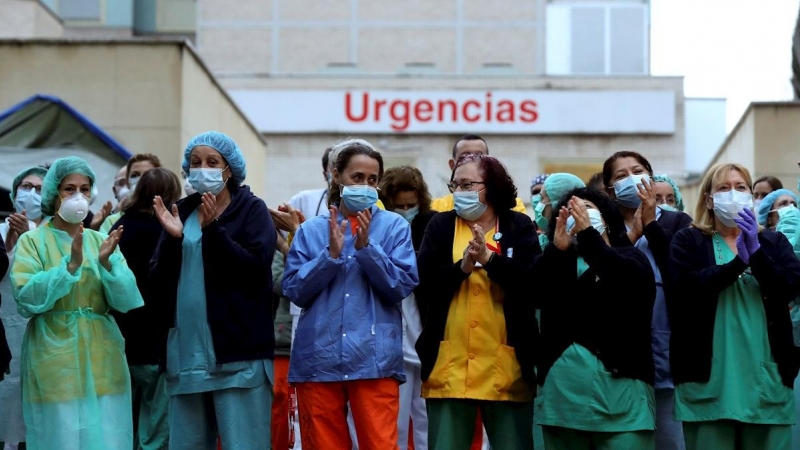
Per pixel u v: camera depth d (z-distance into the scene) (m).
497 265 7.41
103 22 39.50
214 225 7.38
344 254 7.52
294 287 7.45
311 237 7.64
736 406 7.47
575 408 7.32
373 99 34.12
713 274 7.47
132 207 8.90
